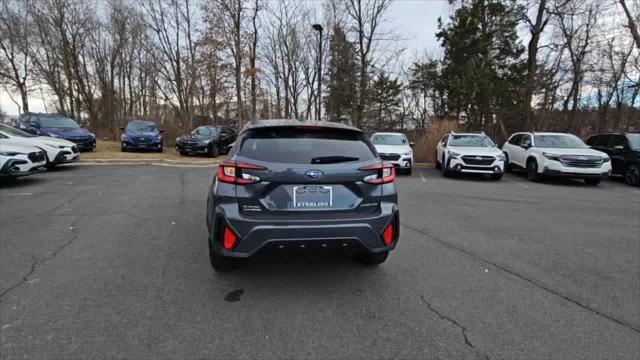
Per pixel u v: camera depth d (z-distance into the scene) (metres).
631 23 17.27
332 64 24.97
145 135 17.34
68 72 24.97
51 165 11.48
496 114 21.61
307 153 3.20
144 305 2.98
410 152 12.86
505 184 10.98
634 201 8.24
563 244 4.85
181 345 2.45
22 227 5.22
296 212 3.08
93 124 26.12
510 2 21.48
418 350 2.46
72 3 23.92
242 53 19.66
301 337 2.58
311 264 3.92
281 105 29.11
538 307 3.08
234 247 2.99
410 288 3.40
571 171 10.70
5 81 28.78
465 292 3.34
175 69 21.31
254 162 3.06
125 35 27.05
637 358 2.40
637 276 3.78
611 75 22.73
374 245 3.19
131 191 8.28
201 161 14.44
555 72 22.52
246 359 2.33
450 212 6.76
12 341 2.45
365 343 2.53
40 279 3.44
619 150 11.78
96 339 2.49
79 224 5.41
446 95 24.92
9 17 24.33
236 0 18.39
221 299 3.11
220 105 24.86
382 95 37.59
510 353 2.44
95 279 3.46
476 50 22.78
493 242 4.89
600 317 2.93
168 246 4.45
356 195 3.20
